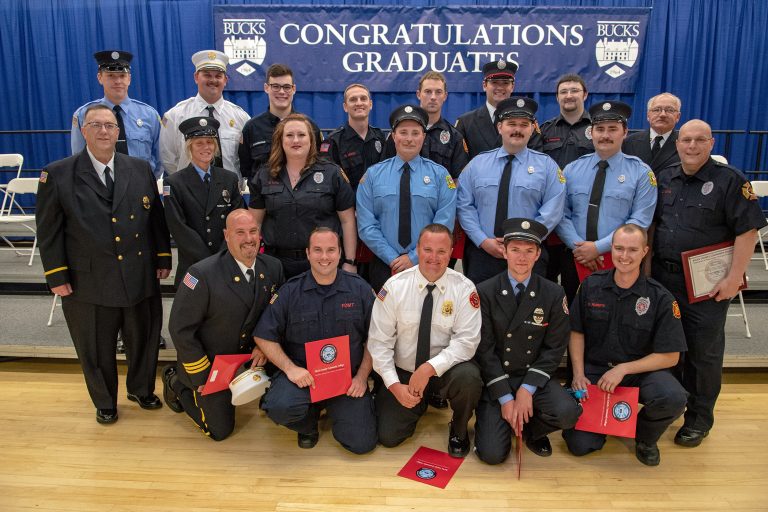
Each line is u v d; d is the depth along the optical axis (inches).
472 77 220.8
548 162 107.4
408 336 92.2
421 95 122.1
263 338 93.0
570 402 89.1
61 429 100.9
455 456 92.4
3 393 116.0
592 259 104.8
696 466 90.4
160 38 224.5
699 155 93.4
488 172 108.4
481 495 81.7
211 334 94.7
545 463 90.9
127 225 96.8
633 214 104.6
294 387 91.3
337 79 221.8
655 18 218.7
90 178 94.6
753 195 90.7
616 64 219.9
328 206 106.4
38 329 135.3
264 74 221.1
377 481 85.2
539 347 93.7
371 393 102.4
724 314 95.0
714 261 93.5
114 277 96.0
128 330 103.2
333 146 122.6
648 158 117.9
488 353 93.1
